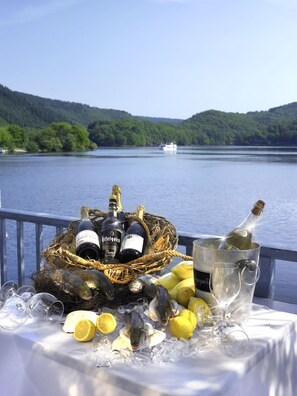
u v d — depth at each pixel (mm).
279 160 84625
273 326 1354
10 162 71438
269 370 1267
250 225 1467
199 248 1354
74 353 1179
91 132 113688
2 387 1330
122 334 1181
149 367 1120
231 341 1188
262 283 1931
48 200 35562
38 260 2703
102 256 1646
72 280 1375
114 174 53594
